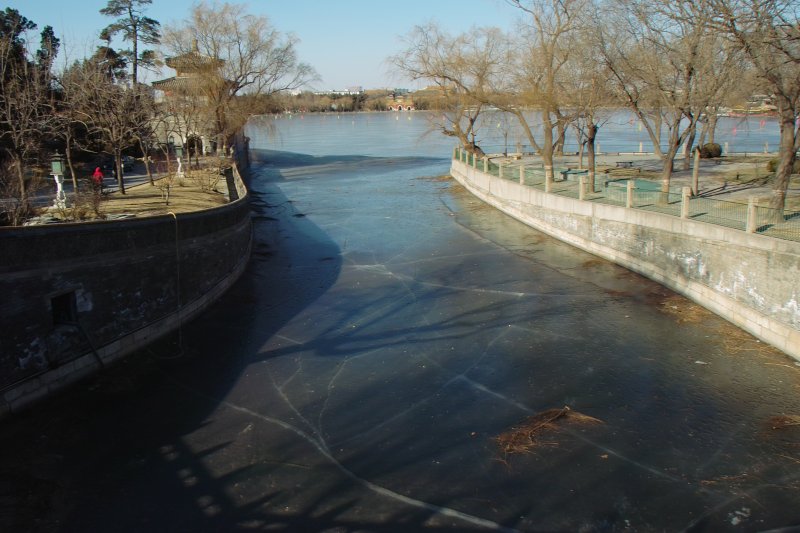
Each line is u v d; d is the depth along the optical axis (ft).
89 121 97.04
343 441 37.40
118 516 30.73
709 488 32.17
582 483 32.81
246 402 42.45
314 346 51.88
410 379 45.55
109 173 128.06
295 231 98.89
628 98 81.20
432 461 35.09
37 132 78.89
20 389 39.58
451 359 48.85
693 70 71.46
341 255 82.53
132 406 41.63
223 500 31.96
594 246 78.95
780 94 57.77
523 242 87.15
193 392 43.80
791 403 40.16
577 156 165.68
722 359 46.88
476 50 142.10
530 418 39.52
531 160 156.15
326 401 42.47
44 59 95.45
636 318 56.18
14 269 38.88
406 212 113.60
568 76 105.81
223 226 65.46
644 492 31.96
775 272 47.91
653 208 68.74
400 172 179.22
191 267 57.52
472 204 119.65
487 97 137.49
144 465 35.01
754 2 54.49
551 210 89.81
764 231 51.52
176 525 30.09
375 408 41.39
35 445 36.58
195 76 167.12
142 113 102.73
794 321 46.16
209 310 60.49
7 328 38.58
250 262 79.30
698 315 55.83
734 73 69.67
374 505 31.37
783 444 35.83
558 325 55.26
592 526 29.55
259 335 54.24
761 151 164.25
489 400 42.09
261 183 161.17
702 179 103.65
